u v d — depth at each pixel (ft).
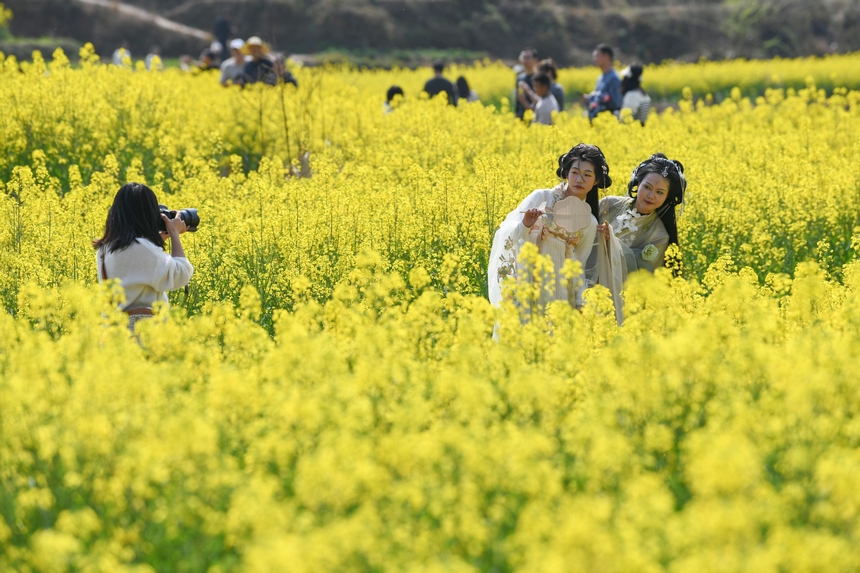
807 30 401.29
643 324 44.83
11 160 96.53
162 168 96.53
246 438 33.99
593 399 35.78
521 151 104.01
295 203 76.79
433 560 25.93
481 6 400.06
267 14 372.79
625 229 55.01
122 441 32.63
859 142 103.14
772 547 25.14
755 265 73.26
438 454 30.50
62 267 63.21
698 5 442.50
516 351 41.22
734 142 111.45
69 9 344.28
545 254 50.85
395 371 37.47
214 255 65.82
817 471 29.22
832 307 53.06
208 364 41.29
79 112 100.99
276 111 117.19
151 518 30.45
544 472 29.30
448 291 60.70
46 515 30.50
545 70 126.11
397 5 385.50
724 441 28.94
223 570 27.66
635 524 26.81
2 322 45.37
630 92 122.62
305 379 38.11
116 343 40.22
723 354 40.70
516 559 26.86
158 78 122.01
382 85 242.17
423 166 97.35
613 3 446.60
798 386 33.94
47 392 36.35
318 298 59.21
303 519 26.91
